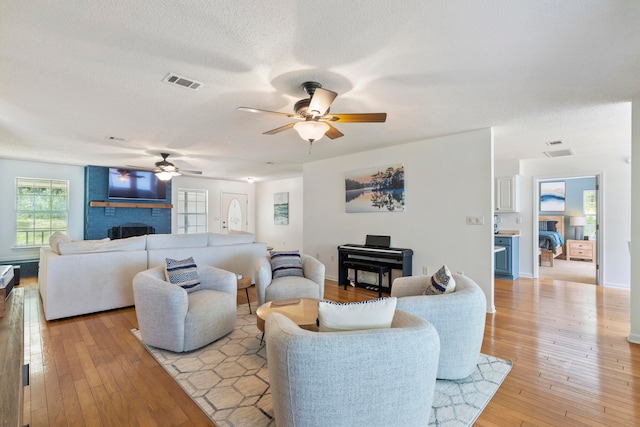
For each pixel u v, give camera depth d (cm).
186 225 877
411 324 153
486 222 389
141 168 718
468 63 220
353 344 130
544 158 579
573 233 828
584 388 216
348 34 185
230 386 219
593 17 168
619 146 475
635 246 292
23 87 261
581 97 282
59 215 654
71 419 184
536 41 193
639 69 229
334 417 131
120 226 709
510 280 568
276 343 137
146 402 201
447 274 240
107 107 309
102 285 383
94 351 275
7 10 162
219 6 160
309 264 388
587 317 365
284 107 307
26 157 580
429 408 146
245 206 1009
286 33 185
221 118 345
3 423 90
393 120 350
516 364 251
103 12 165
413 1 156
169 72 235
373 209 507
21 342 148
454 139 415
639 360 257
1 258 592
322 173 596
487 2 156
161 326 269
